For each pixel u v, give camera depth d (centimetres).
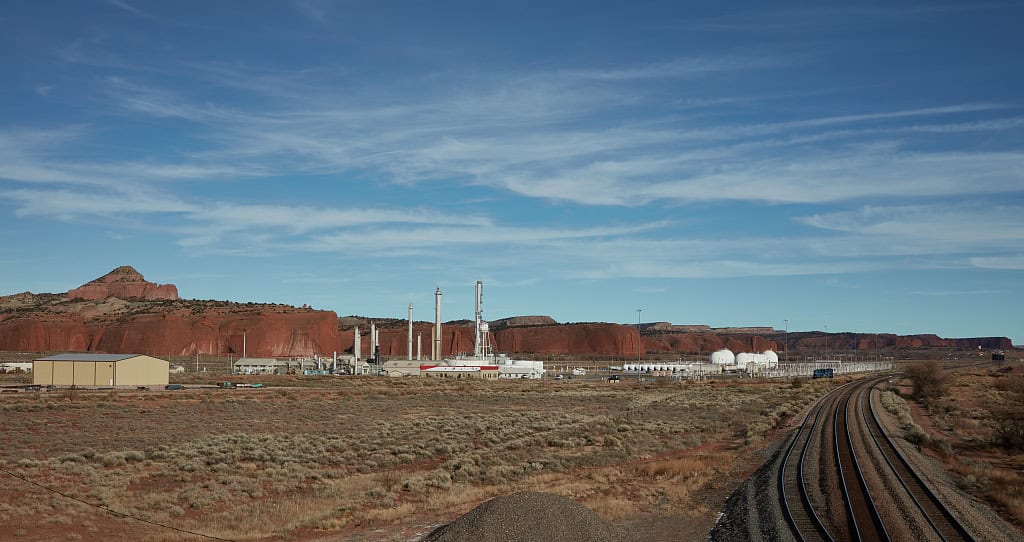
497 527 2083
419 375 13275
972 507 2652
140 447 4122
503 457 4038
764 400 8625
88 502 2847
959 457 3988
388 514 2711
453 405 7525
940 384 9494
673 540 2298
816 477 3183
